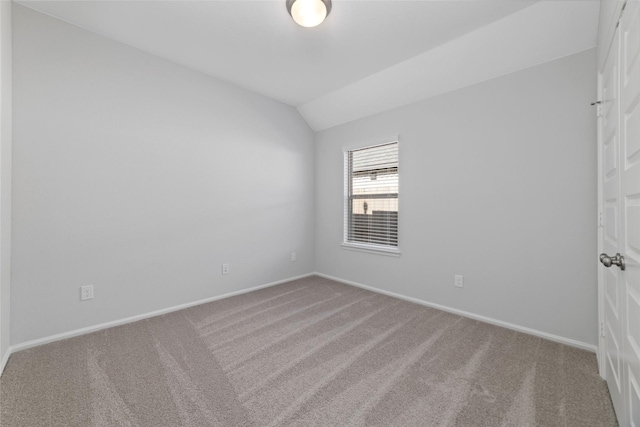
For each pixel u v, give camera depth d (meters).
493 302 2.51
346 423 1.36
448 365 1.86
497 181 2.47
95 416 1.40
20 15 2.01
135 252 2.58
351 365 1.86
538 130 2.25
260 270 3.58
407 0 1.93
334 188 3.97
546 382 1.67
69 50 2.22
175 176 2.82
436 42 2.43
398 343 2.16
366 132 3.55
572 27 1.97
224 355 1.99
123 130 2.49
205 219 3.05
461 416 1.41
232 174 3.28
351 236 3.85
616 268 1.38
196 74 2.96
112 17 2.15
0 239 1.72
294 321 2.58
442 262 2.85
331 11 2.04
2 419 1.38
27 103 2.04
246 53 2.62
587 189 2.04
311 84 3.27
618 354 1.36
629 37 1.11
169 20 2.17
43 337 2.13
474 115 2.60
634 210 1.09
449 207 2.78
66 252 2.23
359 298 3.21
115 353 2.00
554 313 2.19
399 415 1.41
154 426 1.34
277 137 3.75
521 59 2.28
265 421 1.38
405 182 3.14
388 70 2.89
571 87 2.10
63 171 2.20
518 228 2.36
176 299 2.84
